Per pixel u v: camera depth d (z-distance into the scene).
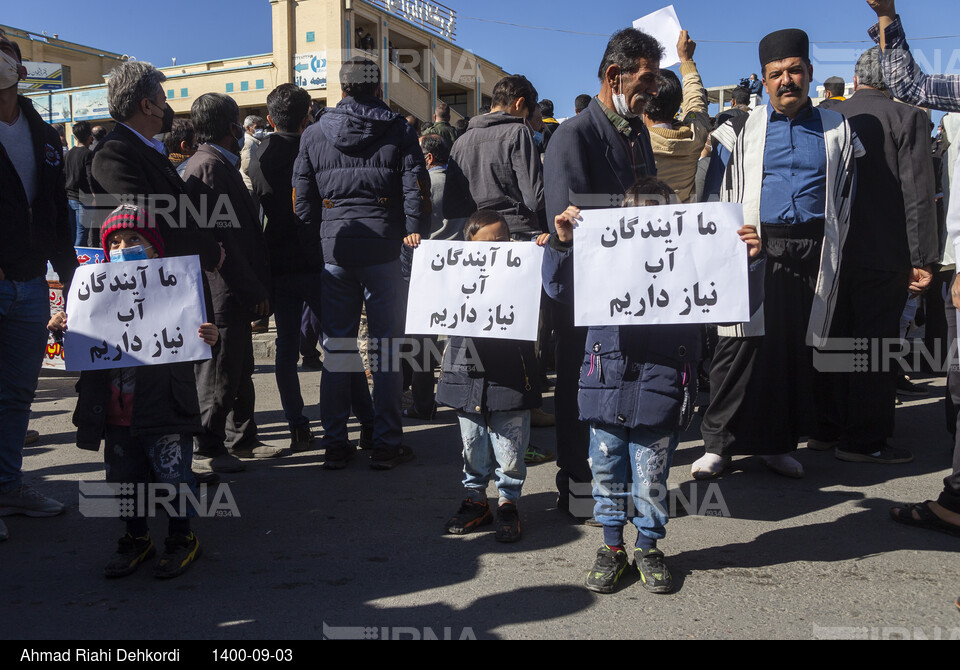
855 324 4.50
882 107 4.42
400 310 4.61
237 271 4.38
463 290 3.53
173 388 3.11
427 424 5.69
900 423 5.47
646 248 2.92
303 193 4.62
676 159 4.66
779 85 3.92
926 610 2.78
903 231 4.39
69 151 7.15
